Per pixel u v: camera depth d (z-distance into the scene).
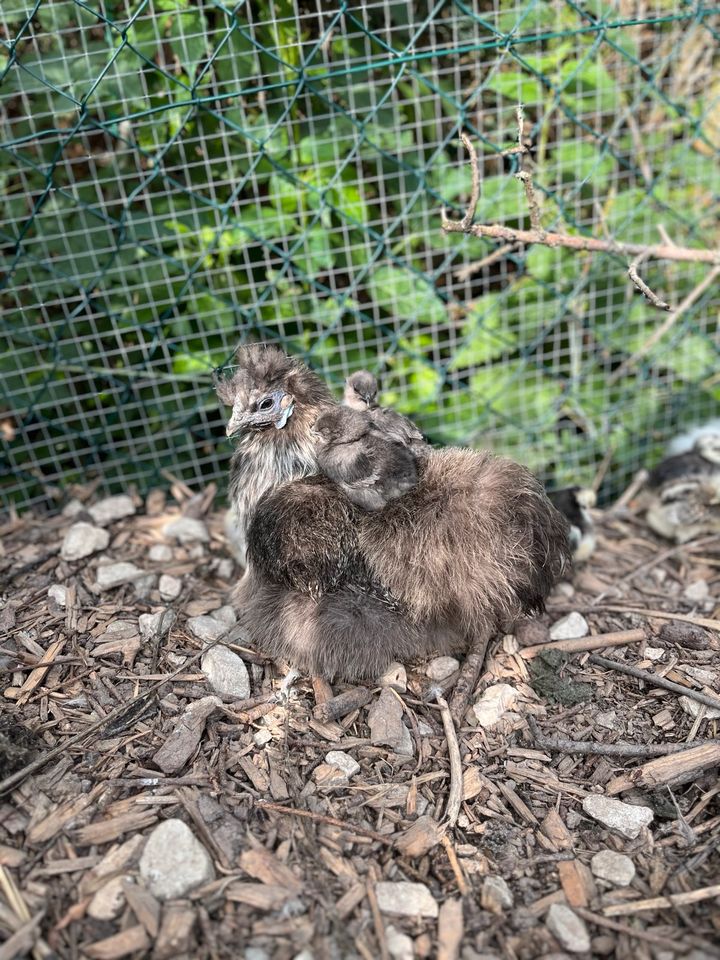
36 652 0.57
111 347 0.77
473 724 0.53
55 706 0.52
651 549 0.74
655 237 0.83
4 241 0.72
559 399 0.83
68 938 0.40
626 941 0.41
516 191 0.77
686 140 0.80
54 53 0.67
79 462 0.79
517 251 0.79
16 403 0.75
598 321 0.85
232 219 0.73
